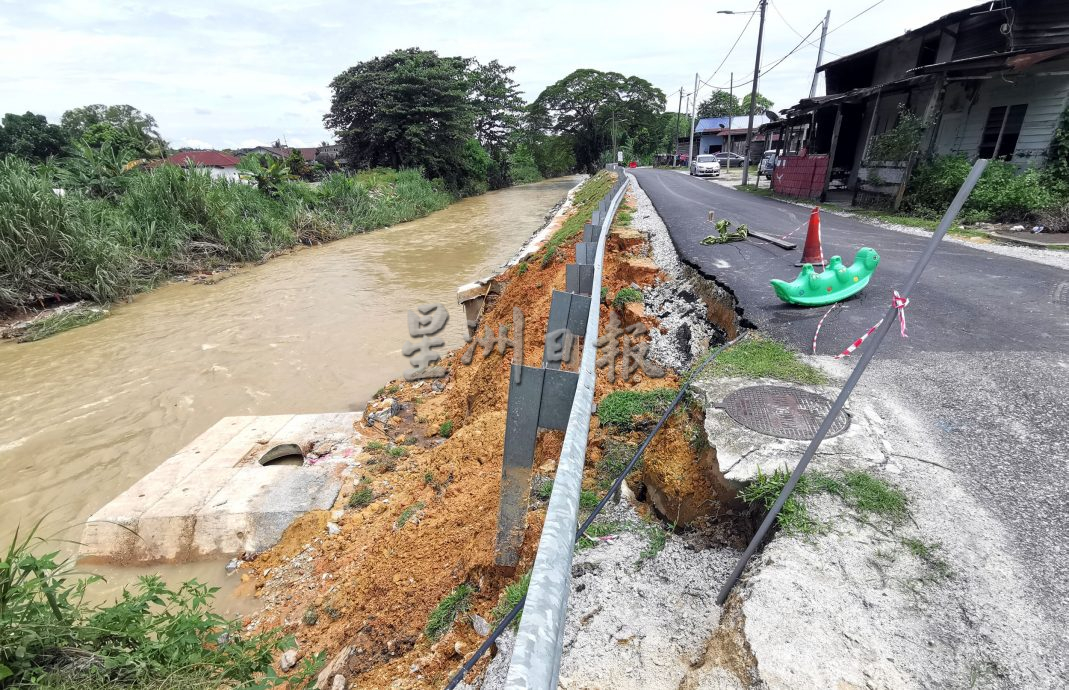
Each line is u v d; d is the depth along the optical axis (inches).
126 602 134.3
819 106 729.0
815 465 127.0
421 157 1579.7
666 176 1322.6
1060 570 98.3
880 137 599.5
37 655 111.6
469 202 1625.2
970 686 79.8
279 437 279.1
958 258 335.6
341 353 416.8
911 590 96.0
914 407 153.8
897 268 309.6
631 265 338.3
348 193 1045.8
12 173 550.0
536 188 2102.6
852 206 633.0
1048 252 350.0
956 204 86.6
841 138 837.8
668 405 185.8
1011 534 107.1
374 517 215.5
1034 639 86.0
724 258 341.1
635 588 120.4
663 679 96.0
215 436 279.0
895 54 701.9
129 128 1084.5
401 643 144.8
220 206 739.4
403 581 164.9
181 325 496.1
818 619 91.2
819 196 724.0
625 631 108.5
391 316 500.4
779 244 375.2
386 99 1540.4
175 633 128.0
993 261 325.4
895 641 87.0
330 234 936.9
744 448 134.6
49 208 548.7
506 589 138.4
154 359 416.5
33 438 304.8
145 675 114.0
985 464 128.1
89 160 743.1
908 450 133.5
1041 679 80.0
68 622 119.3
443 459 233.0
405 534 186.4
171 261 658.2
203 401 345.7
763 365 184.2
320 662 142.3
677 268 341.4
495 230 1015.0
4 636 107.7
